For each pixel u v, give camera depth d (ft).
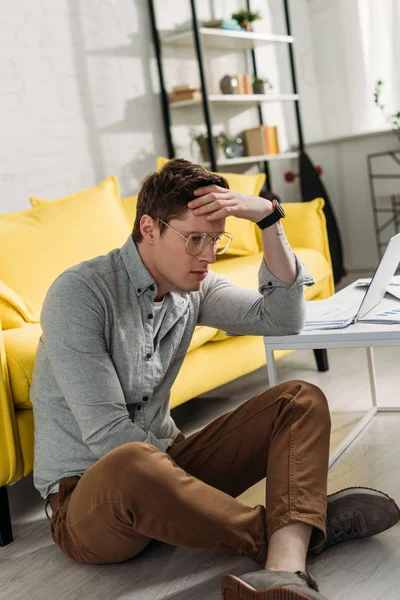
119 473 4.37
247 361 8.86
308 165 17.72
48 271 7.93
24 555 5.88
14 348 6.21
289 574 3.99
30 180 12.59
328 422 4.95
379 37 17.30
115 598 4.96
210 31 15.03
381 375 9.84
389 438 7.45
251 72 17.88
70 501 4.88
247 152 17.11
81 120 13.55
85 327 4.89
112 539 4.80
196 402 9.60
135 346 5.13
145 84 14.98
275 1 18.40
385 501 5.17
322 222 11.35
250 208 5.18
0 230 7.96
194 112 16.19
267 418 5.07
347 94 18.04
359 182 18.25
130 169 14.58
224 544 4.44
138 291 5.14
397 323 5.60
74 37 13.44
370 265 18.47
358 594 4.59
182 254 4.90
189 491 4.39
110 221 8.96
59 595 5.11
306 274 5.59
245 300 5.75
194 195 4.85
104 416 4.83
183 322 5.50
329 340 5.54
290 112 18.93
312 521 4.41
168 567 5.30
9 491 7.47
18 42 12.44
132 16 14.69
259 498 6.43
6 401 6.03
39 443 5.38
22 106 12.49
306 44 18.48
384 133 17.57
